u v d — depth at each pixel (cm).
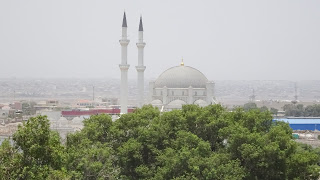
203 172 8950
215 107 11531
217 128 10719
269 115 11600
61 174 6981
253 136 9838
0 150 6988
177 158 9181
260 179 9831
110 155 9881
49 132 7419
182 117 10919
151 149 10044
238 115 11612
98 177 8675
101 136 10694
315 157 9825
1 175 6612
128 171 10081
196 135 10344
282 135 10162
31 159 7012
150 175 9581
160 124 10750
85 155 8788
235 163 9469
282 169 9762
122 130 10731
